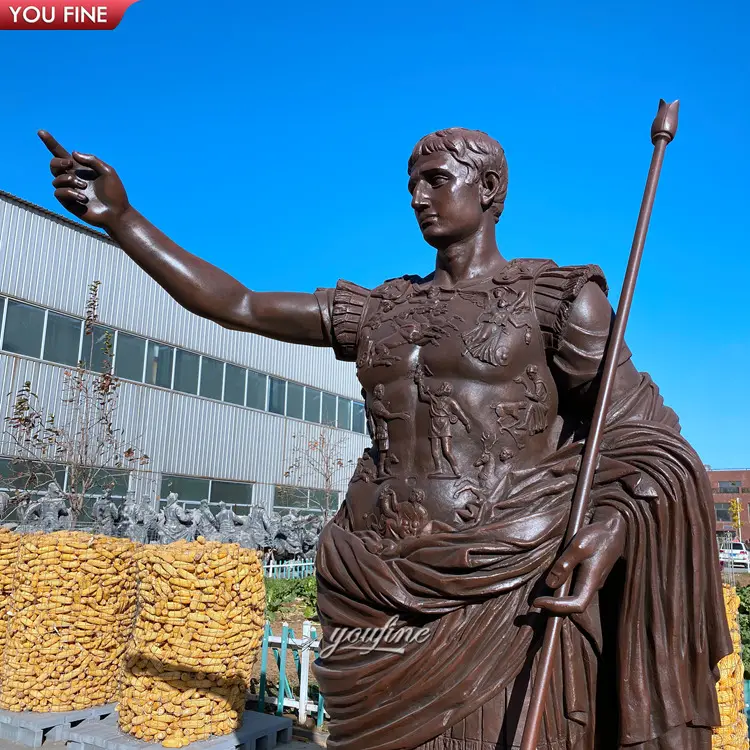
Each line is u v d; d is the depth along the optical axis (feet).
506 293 7.15
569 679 6.14
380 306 7.83
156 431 57.82
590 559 5.87
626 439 6.50
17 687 18.63
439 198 7.43
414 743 6.06
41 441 42.39
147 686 17.06
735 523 80.33
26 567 19.19
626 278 6.72
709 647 6.17
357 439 80.89
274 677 24.49
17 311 48.98
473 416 6.79
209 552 17.65
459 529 6.45
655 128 7.13
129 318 56.39
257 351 68.33
